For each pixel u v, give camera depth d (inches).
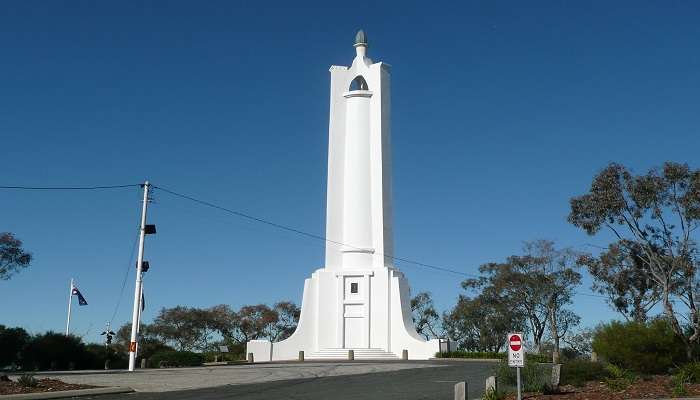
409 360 2204.7
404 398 931.3
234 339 3855.8
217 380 1219.2
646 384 976.3
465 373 1386.6
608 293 2134.6
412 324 2498.8
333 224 2551.7
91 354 2407.7
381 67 2628.0
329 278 2501.2
